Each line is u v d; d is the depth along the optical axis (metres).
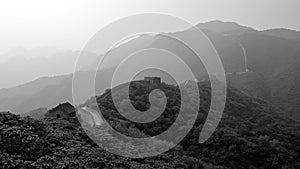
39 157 19.38
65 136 24.64
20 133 21.23
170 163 24.34
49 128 25.89
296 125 51.16
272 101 89.31
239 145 34.41
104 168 18.94
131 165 20.55
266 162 33.31
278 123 48.94
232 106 50.81
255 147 34.72
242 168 31.22
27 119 25.83
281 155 34.59
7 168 16.58
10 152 19.25
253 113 51.66
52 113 36.66
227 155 32.31
